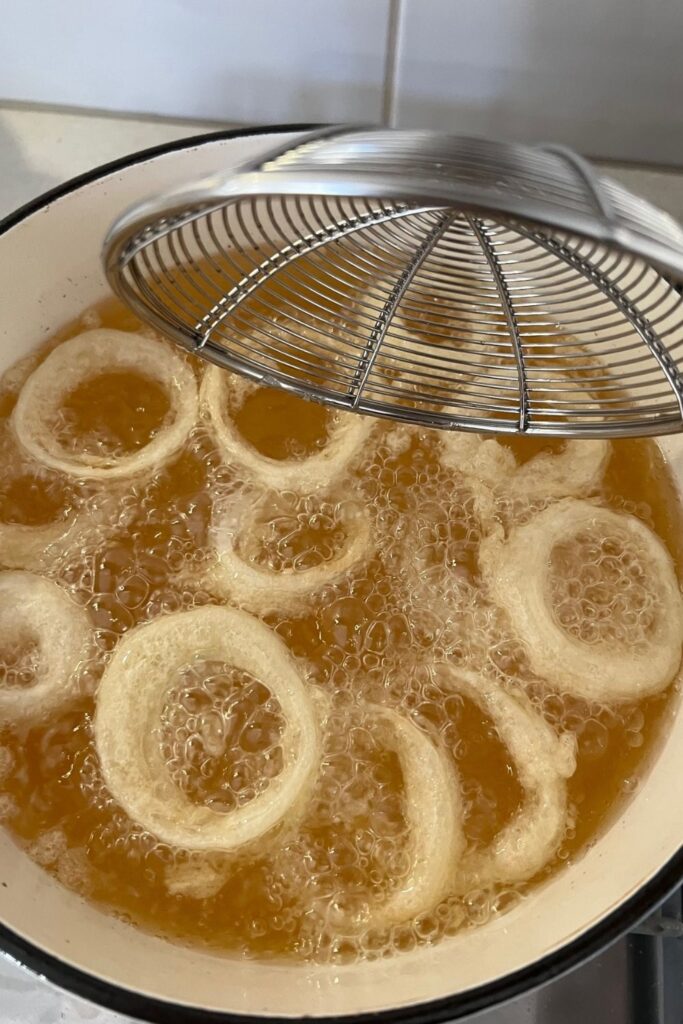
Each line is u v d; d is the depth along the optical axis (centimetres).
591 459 45
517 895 39
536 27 41
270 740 40
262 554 43
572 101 44
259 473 43
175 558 43
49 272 43
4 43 43
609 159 47
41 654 41
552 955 35
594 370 43
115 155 47
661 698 42
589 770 41
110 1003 34
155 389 45
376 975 37
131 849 39
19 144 46
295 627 42
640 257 25
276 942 38
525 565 42
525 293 38
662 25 41
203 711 40
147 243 29
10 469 43
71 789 39
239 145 40
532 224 25
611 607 42
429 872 38
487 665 42
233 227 41
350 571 43
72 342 44
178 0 41
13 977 41
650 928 41
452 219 31
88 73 45
